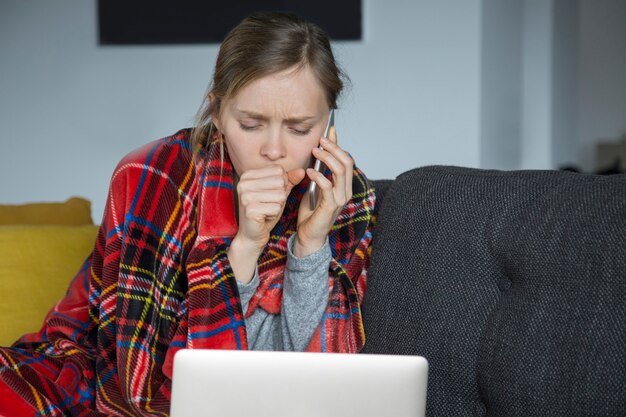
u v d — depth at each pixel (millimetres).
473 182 1732
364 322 1839
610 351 1398
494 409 1572
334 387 1340
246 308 1844
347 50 5078
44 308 2262
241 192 1712
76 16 5246
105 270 1826
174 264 1843
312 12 5047
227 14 5082
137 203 1826
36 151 5359
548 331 1488
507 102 5664
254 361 1329
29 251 2303
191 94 5160
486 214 1675
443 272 1701
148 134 5223
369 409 1349
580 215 1519
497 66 5367
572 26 6918
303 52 1644
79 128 5301
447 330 1657
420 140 5031
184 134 1942
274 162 1716
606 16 9219
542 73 6176
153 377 1787
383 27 5035
